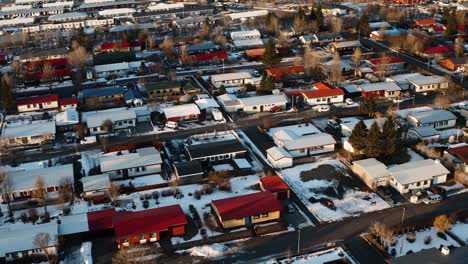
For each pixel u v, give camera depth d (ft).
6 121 345.92
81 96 382.22
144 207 237.45
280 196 242.99
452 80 401.70
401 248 203.31
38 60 472.85
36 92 408.87
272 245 208.74
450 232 214.07
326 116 339.77
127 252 196.03
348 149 286.66
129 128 330.13
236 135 314.14
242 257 201.67
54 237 205.57
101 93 379.55
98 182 249.34
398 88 368.68
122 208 236.84
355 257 199.62
